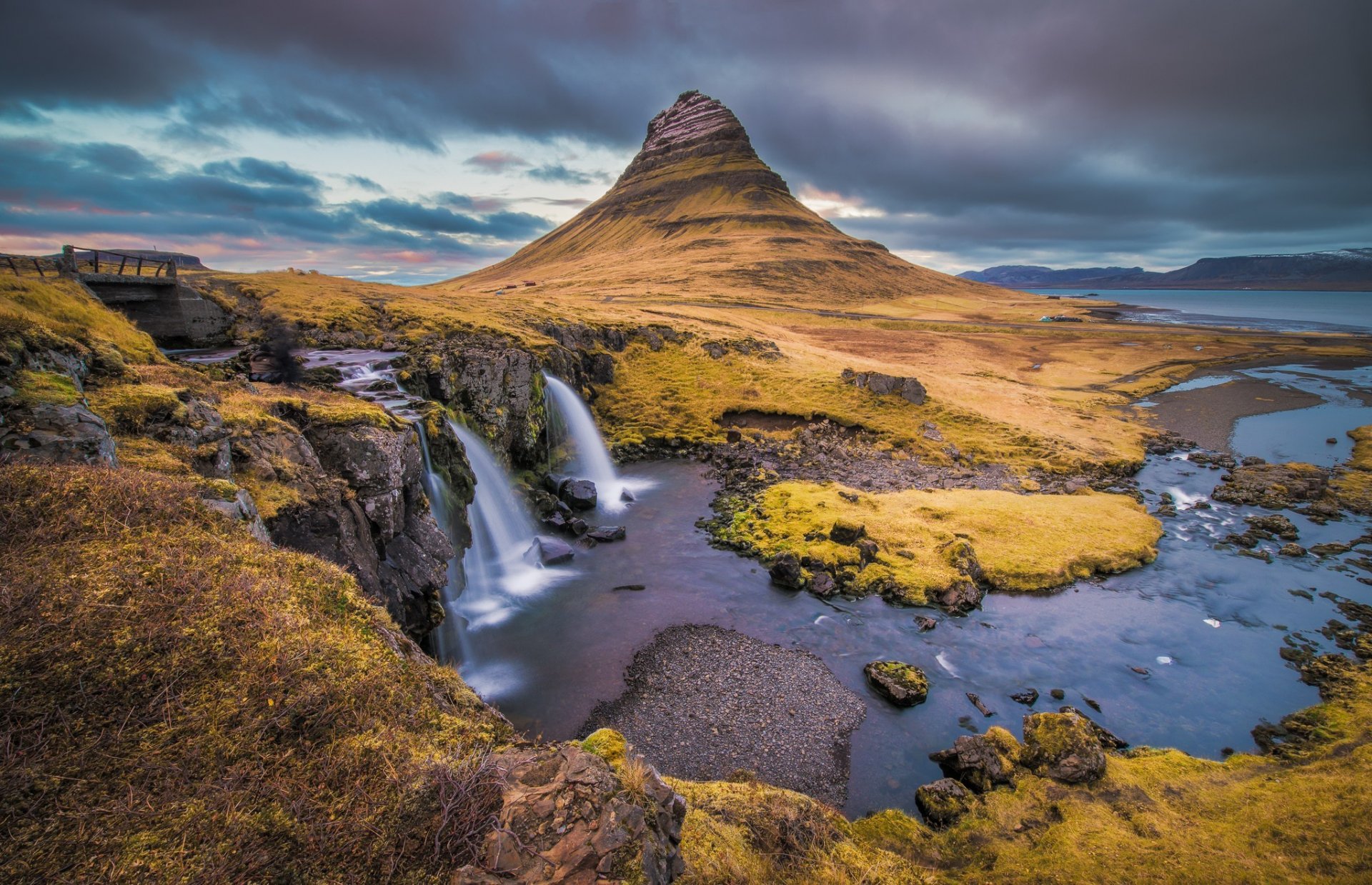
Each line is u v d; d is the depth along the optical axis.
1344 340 147.38
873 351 113.69
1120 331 157.00
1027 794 19.70
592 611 32.28
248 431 22.33
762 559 38.44
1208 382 100.56
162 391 20.78
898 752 22.77
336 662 10.52
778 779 21.39
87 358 21.42
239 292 63.12
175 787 8.00
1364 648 29.00
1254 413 80.44
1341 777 19.88
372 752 9.13
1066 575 36.31
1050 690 26.61
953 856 17.38
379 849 7.89
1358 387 96.00
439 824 8.20
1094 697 26.22
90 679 8.78
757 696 25.64
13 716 8.07
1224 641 30.28
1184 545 41.44
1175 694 26.41
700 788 16.28
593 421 65.62
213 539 12.64
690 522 44.94
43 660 8.70
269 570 12.38
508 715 24.28
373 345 52.88
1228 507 48.75
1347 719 23.86
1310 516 46.12
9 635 8.84
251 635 10.28
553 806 8.48
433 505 32.06
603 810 8.48
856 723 24.27
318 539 20.77
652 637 29.88
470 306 75.75
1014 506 46.03
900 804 20.36
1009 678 27.36
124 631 9.47
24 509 11.31
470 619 31.50
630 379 77.12
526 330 66.12
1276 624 31.84
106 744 8.21
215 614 10.42
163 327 44.72
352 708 9.81
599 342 79.88
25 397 15.95
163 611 10.12
